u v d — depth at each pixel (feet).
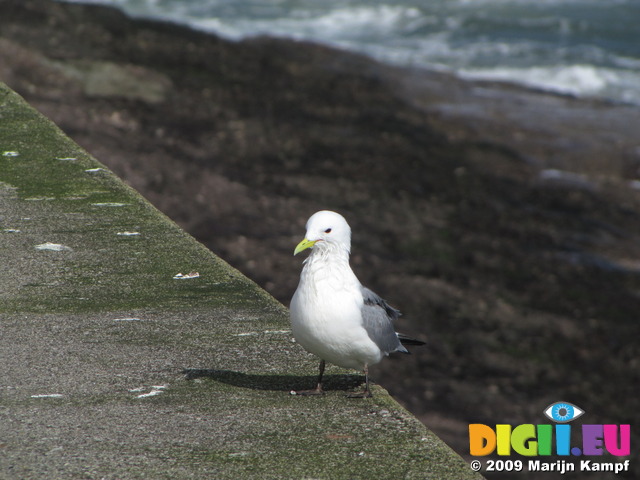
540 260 57.88
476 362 42.91
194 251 22.22
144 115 72.28
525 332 46.98
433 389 39.75
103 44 88.43
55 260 21.18
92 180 26.50
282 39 108.27
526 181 75.56
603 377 43.29
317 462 13.43
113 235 22.80
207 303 19.49
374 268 51.78
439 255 55.67
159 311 18.97
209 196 58.44
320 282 15.49
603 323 49.65
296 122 79.41
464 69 121.08
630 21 151.53
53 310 18.74
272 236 54.03
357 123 83.05
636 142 90.27
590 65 125.80
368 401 15.74
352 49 124.77
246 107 80.64
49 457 13.19
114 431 14.08
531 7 156.25
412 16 146.92
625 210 71.92
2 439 13.64
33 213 23.82
